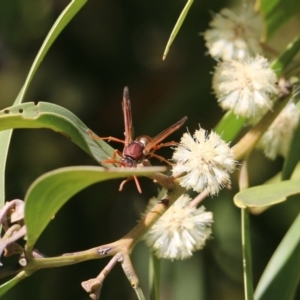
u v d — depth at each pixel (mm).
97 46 396
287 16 331
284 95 317
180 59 395
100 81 397
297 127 326
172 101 382
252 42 327
